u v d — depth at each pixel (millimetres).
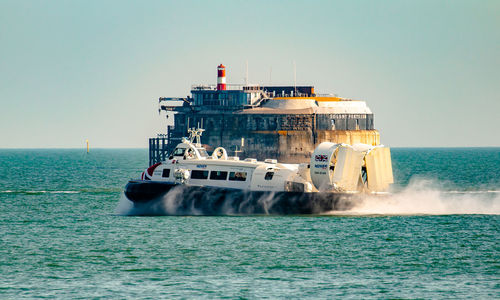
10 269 148875
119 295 131250
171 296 131125
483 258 160750
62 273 145875
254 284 139125
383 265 154375
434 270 150250
